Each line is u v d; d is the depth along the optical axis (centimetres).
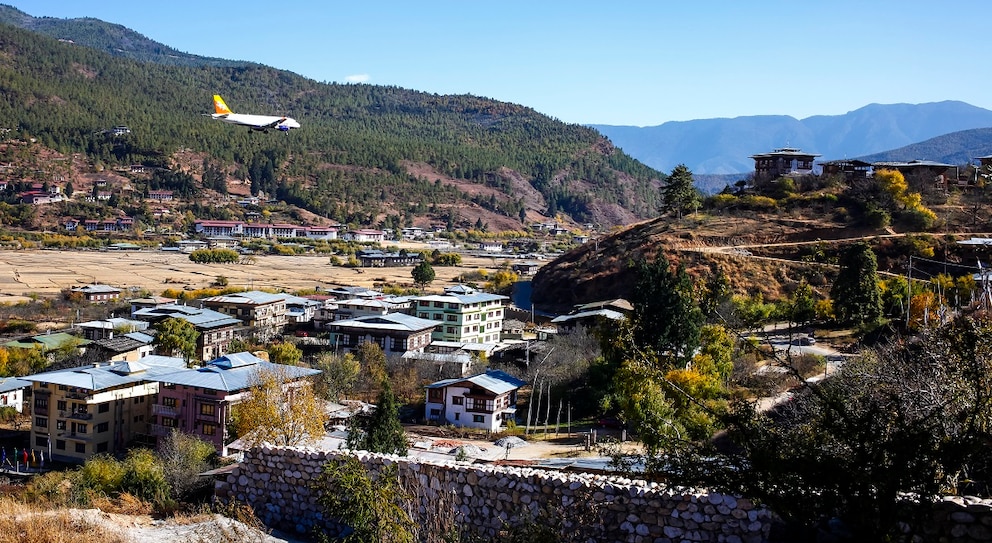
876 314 7031
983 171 7244
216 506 2147
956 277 8881
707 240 11031
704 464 1323
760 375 5219
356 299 11162
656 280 5994
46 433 5947
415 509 1853
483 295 10438
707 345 5366
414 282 15288
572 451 4503
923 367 1585
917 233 10231
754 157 14050
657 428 1550
